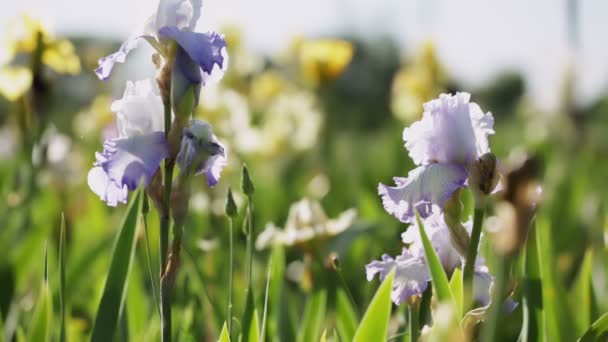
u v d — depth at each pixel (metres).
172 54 1.75
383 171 4.67
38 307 1.90
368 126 14.55
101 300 1.75
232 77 5.04
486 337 1.65
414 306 1.85
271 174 5.10
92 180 1.79
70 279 2.27
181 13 1.75
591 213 3.31
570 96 5.72
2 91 2.96
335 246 2.49
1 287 2.23
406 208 1.79
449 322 1.62
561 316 2.00
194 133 1.75
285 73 6.57
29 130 2.98
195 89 1.75
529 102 6.41
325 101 5.51
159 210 1.75
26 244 2.36
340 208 3.79
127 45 1.76
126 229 1.75
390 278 1.74
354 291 2.61
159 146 1.75
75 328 2.16
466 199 2.69
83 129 5.79
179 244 1.75
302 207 2.37
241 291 2.35
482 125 1.78
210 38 1.75
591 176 5.04
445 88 6.09
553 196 3.46
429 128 1.79
